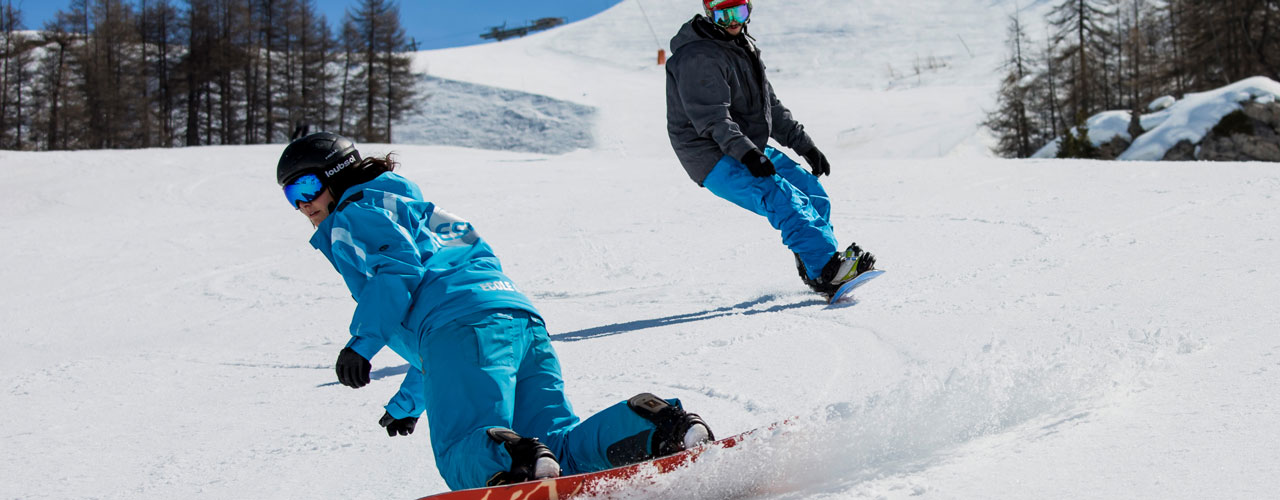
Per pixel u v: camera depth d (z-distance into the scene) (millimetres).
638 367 4086
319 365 5121
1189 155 22125
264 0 64125
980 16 92688
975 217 8242
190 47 63625
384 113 64500
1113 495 1715
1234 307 3695
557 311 6191
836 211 9492
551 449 2203
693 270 7273
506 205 12203
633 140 57750
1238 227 6117
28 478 3283
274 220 12641
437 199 13086
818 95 70375
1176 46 47969
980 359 3357
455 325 2209
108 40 61375
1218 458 1851
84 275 9391
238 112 67000
